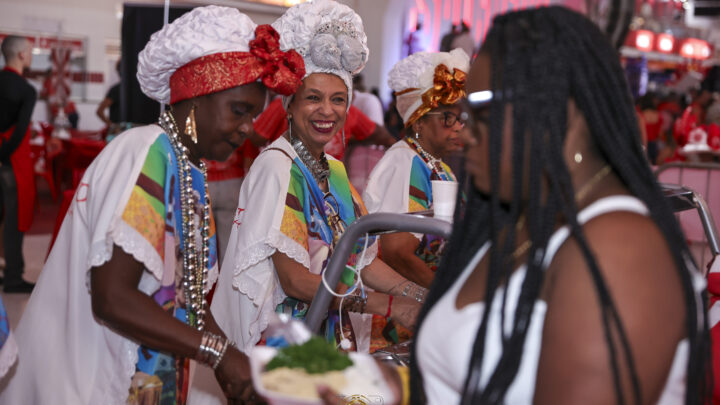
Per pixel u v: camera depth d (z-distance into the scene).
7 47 4.90
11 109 4.74
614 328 0.78
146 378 1.53
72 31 12.27
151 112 4.27
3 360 1.44
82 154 7.79
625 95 0.92
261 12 6.95
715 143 8.13
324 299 1.35
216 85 1.48
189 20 1.50
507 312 0.92
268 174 1.89
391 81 2.48
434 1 11.41
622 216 0.85
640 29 15.13
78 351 1.52
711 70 11.76
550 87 0.87
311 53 1.92
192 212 1.55
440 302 1.07
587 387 0.79
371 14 10.85
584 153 0.91
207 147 1.56
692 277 0.85
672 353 0.81
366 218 1.32
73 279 1.50
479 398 0.90
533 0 11.71
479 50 0.97
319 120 1.96
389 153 2.47
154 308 1.43
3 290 4.93
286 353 1.02
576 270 0.83
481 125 0.95
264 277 1.87
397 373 1.15
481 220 1.09
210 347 1.45
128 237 1.38
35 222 7.52
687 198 1.70
